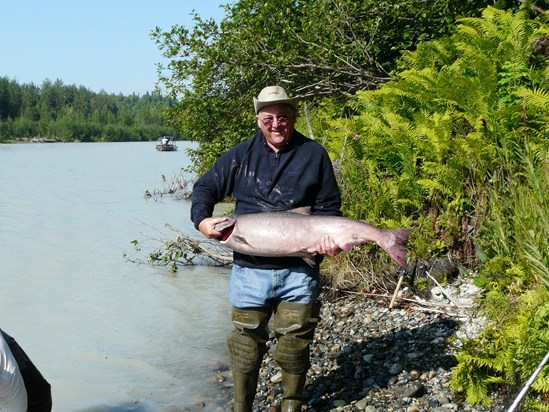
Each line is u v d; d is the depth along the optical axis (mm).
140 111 194375
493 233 6594
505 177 7336
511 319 5066
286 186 4527
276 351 4652
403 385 5355
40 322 7949
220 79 12383
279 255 4398
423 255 7609
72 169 40000
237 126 12352
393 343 6285
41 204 20469
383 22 12086
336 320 7207
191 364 6492
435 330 6445
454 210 7605
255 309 4605
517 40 8641
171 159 55312
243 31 11977
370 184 8461
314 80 12656
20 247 12984
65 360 6621
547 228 5246
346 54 12078
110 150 85562
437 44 10508
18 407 3115
